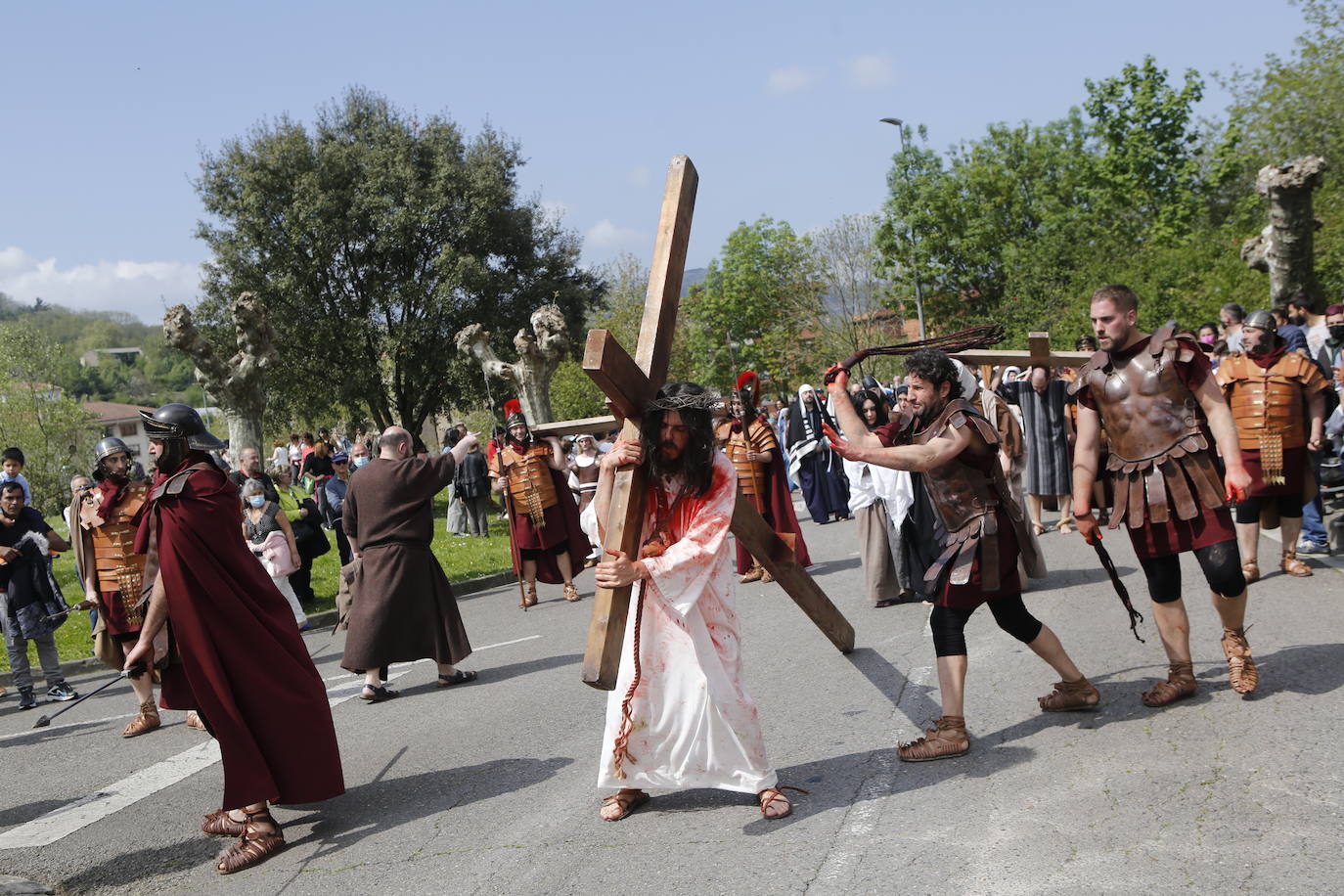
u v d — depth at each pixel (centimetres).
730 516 426
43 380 4294
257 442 2166
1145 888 332
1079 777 429
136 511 743
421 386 3241
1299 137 3173
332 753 474
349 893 408
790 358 5419
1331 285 2423
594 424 702
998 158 4925
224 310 3145
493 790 511
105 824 532
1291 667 535
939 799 426
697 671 420
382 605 729
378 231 3170
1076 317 3097
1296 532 769
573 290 3419
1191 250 2908
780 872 375
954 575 470
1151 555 499
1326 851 342
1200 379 490
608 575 399
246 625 465
